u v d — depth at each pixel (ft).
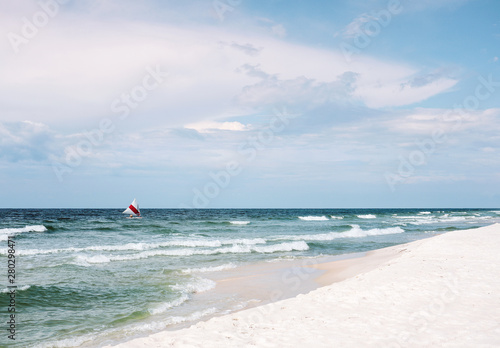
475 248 47.44
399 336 19.02
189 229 118.62
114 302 33.45
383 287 29.96
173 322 27.86
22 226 122.83
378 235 105.60
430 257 43.24
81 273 45.65
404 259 43.80
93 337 24.81
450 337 18.40
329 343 18.78
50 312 30.22
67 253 63.77
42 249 66.28
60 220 157.99
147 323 27.68
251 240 84.58
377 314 23.16
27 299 33.30
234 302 33.88
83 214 239.71
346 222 169.07
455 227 132.36
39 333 25.50
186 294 36.58
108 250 69.82
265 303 33.53
